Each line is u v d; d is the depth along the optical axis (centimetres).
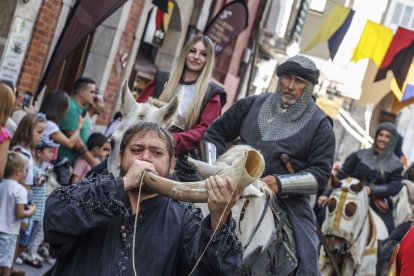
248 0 2788
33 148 1020
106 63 1731
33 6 1338
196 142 780
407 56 1802
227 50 2600
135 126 459
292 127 762
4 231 930
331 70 3512
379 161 1262
